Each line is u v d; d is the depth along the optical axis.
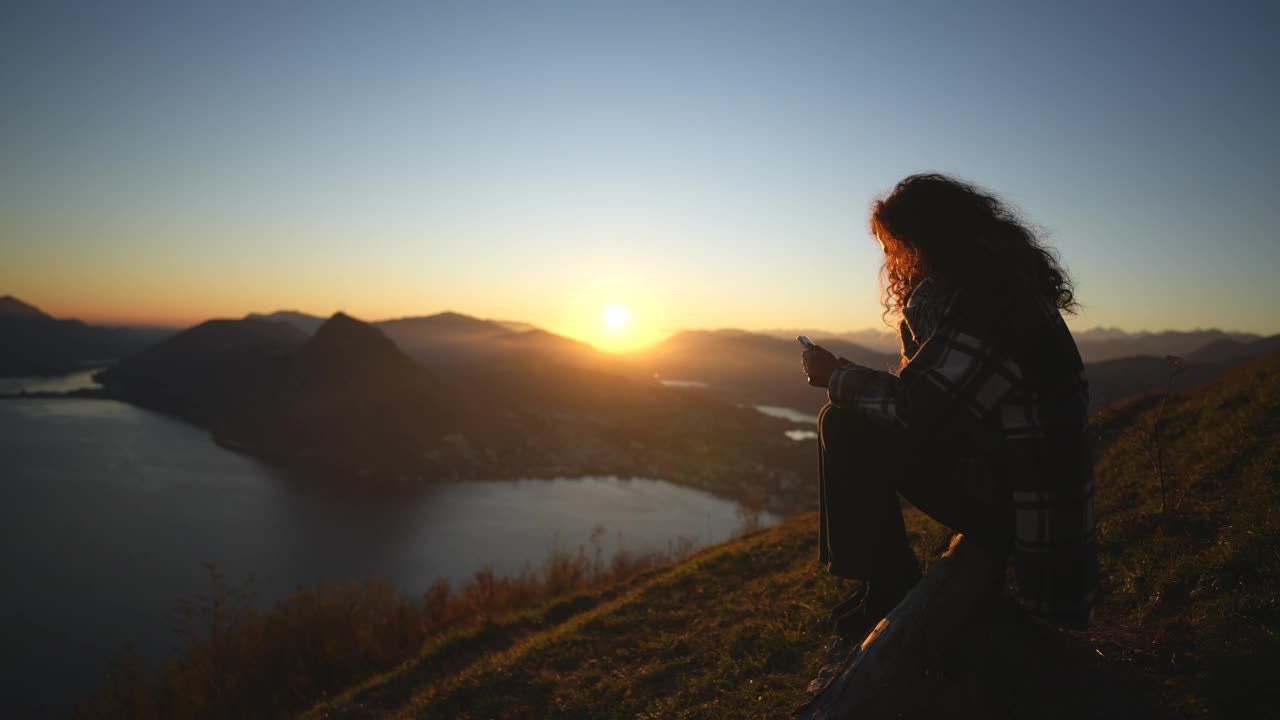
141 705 7.71
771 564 6.80
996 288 1.81
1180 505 4.25
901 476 2.10
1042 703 2.12
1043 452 1.76
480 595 9.96
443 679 6.24
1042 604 1.77
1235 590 2.97
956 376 1.74
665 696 4.36
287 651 8.55
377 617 9.33
